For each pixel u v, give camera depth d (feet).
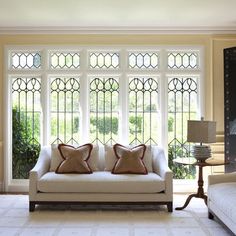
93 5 15.38
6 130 19.19
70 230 12.91
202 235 12.43
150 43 19.16
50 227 13.24
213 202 13.69
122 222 13.93
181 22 18.20
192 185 19.33
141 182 15.15
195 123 15.57
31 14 16.74
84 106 19.17
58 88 19.52
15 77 19.51
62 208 15.87
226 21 18.04
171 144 19.53
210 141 15.44
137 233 12.64
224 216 12.31
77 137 19.52
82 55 19.16
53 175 15.75
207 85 19.22
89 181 15.20
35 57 19.44
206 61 19.21
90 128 19.52
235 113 18.17
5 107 19.16
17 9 15.94
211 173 19.08
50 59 19.42
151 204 15.24
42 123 19.22
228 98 18.30
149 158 17.21
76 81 19.51
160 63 19.20
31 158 19.66
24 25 18.72
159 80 19.30
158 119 19.43
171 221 14.05
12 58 19.48
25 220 14.07
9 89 19.35
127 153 16.55
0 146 19.24
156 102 19.51
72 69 19.17
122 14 16.75
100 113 19.56
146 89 19.47
